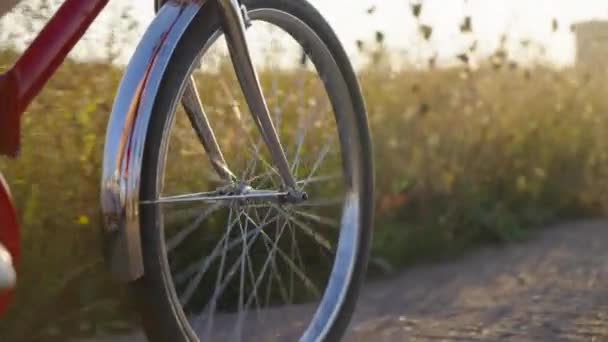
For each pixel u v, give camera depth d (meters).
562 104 8.58
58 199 4.39
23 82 2.84
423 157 6.89
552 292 5.49
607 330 4.65
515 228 7.20
